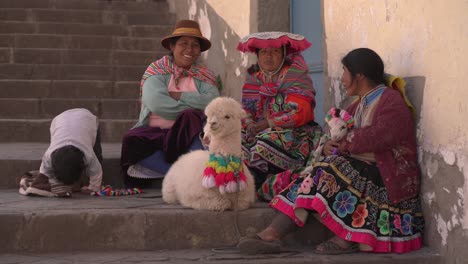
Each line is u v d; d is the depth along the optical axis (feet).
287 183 13.44
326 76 17.16
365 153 12.16
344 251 11.78
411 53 12.59
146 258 11.51
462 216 10.94
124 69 26.08
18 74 25.30
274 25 19.95
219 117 12.09
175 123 15.12
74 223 12.10
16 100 22.77
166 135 15.31
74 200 13.85
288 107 14.26
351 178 11.89
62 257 11.64
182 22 16.07
